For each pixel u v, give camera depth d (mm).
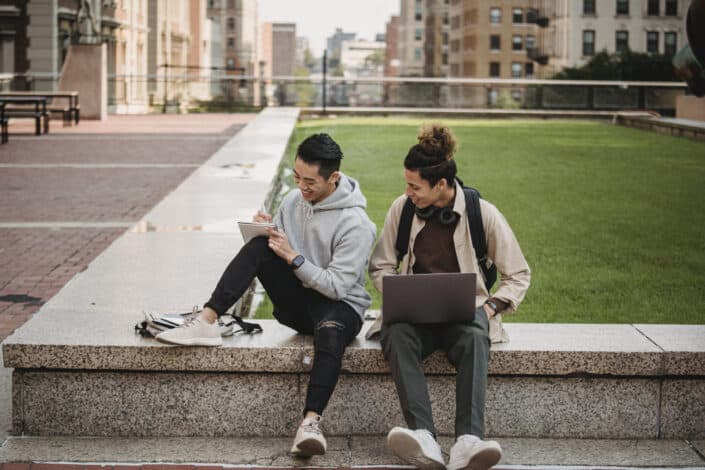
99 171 14094
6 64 35938
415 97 29297
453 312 4188
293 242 4484
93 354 4316
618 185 12617
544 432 4488
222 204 8883
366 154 16125
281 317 4516
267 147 14492
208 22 84625
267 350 4352
